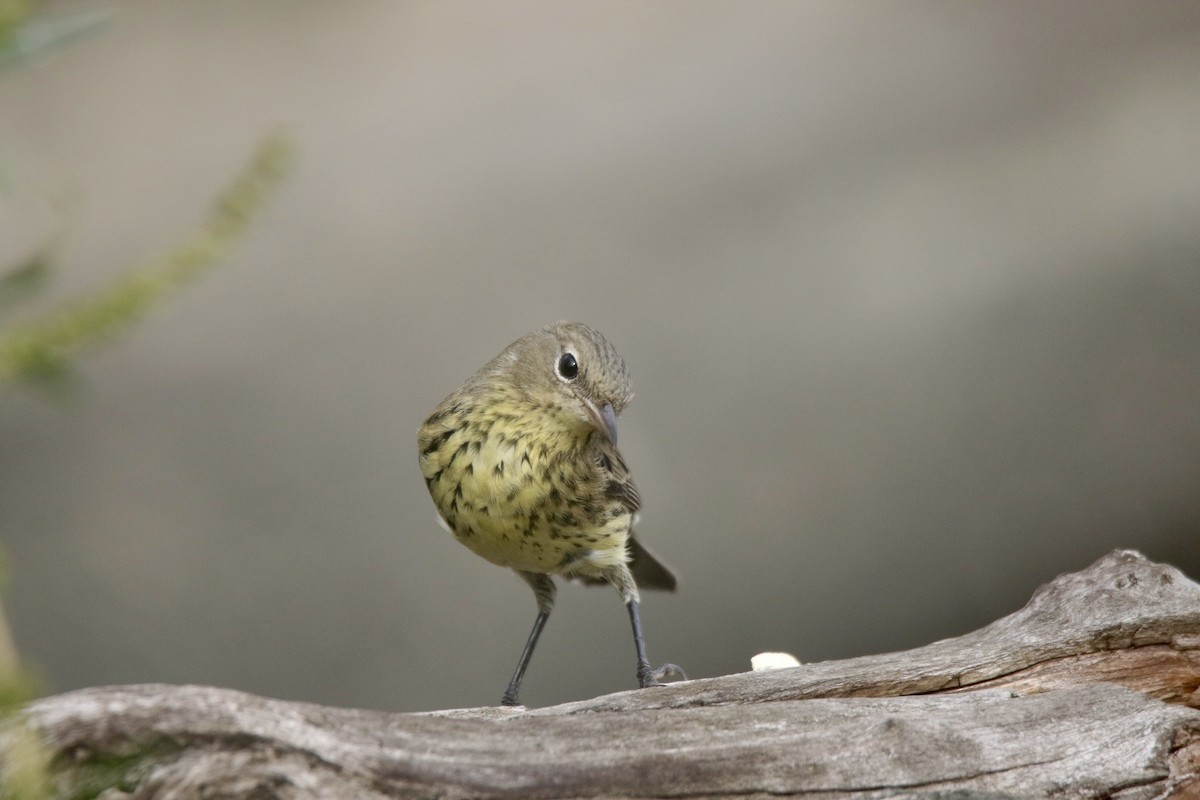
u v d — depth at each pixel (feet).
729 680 20.42
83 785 14.21
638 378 42.68
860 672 20.31
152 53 56.18
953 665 20.31
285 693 36.68
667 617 39.06
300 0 59.31
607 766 16.39
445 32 57.47
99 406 42.86
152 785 14.48
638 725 17.08
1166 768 17.63
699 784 16.65
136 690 14.65
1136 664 20.18
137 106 53.62
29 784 9.62
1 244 39.60
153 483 40.57
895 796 17.03
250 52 57.06
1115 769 17.54
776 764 16.92
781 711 17.76
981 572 39.42
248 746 14.88
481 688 37.58
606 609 39.45
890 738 17.39
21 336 7.81
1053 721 17.98
